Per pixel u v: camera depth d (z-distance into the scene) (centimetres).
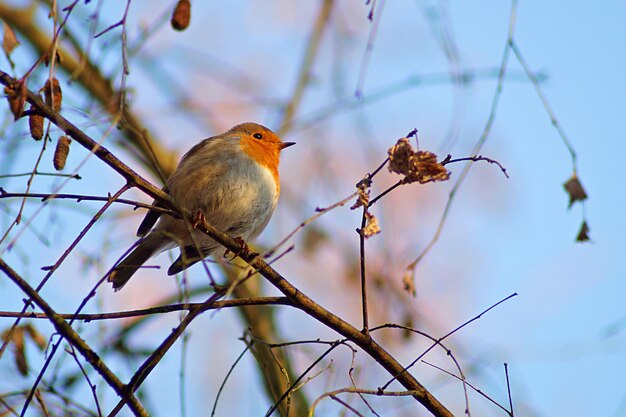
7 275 658
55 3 734
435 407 774
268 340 1287
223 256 1238
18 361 883
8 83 713
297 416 1171
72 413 883
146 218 1145
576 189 930
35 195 689
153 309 745
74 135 751
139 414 731
